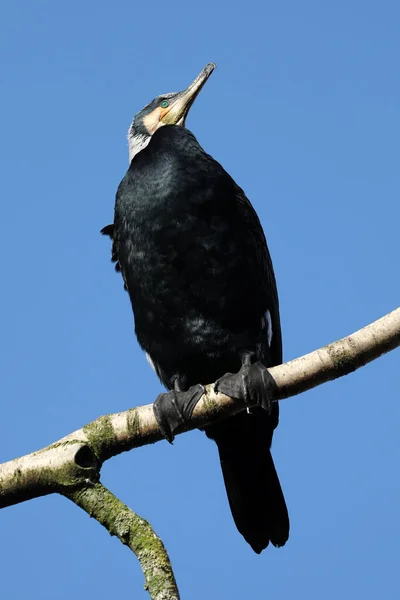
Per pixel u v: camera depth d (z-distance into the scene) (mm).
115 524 7520
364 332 8172
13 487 7871
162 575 7086
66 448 7961
